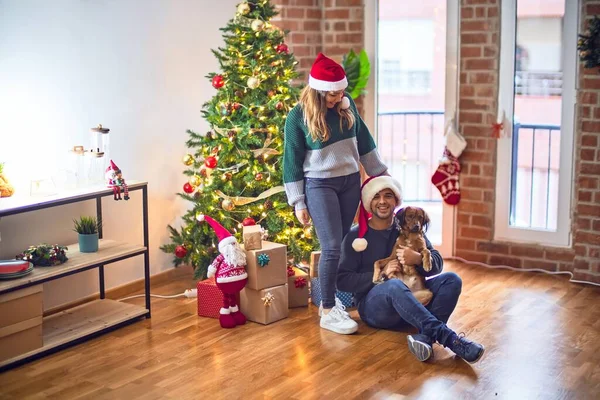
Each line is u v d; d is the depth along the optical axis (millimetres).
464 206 5363
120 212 4711
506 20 5043
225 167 4613
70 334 3930
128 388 3426
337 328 4012
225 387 3418
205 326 4176
